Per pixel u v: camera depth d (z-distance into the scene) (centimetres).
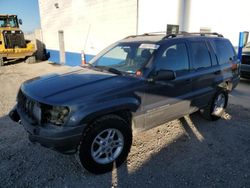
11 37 1639
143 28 962
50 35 1797
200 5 1045
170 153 375
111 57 433
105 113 304
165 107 377
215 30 1072
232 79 532
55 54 1777
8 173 325
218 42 504
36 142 298
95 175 321
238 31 1065
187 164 346
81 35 1365
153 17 971
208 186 298
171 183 304
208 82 455
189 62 416
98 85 319
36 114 301
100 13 1155
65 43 1578
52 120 288
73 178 315
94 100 294
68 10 1451
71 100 284
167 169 334
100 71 383
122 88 320
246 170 332
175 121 500
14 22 1766
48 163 349
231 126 480
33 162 351
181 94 402
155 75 351
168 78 340
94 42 1254
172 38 406
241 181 308
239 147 395
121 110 323
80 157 300
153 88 351
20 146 398
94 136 300
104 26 1148
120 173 325
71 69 417
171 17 1011
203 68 443
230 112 562
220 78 484
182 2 1013
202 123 492
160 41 388
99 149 315
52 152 378
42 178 315
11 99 718
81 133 287
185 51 413
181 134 441
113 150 332
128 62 393
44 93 305
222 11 1055
